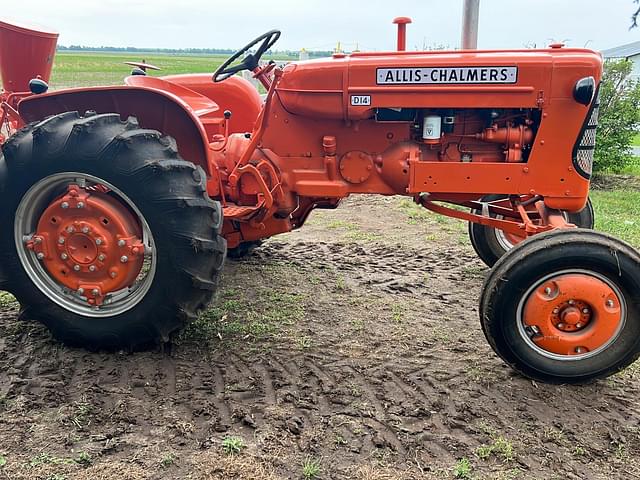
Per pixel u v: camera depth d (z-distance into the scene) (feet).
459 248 17.31
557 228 9.42
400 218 20.74
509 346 9.41
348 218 20.72
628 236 18.57
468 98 9.89
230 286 13.79
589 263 8.95
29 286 10.39
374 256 16.48
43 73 12.56
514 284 9.04
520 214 11.27
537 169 10.23
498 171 10.32
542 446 8.23
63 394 9.14
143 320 10.07
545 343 9.39
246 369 10.05
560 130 9.97
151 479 7.34
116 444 7.95
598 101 10.02
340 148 11.10
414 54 10.23
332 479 7.43
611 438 8.39
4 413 8.62
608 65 29.43
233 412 8.73
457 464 7.79
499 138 10.34
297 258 16.10
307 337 11.25
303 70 10.39
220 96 14.84
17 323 11.49
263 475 7.45
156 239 9.70
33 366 9.99
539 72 9.69
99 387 9.38
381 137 10.91
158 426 8.43
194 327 11.45
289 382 9.62
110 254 10.05
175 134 11.16
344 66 10.15
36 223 10.41
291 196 11.55
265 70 11.43
